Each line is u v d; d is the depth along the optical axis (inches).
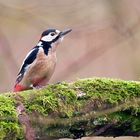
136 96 319.6
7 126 291.1
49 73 401.7
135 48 530.9
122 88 319.9
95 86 318.0
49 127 305.1
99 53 508.4
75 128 313.1
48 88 315.0
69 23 540.7
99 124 315.3
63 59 564.4
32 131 299.6
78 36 538.3
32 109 303.3
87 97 314.0
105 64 563.5
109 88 318.7
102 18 537.3
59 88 314.0
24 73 396.8
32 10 533.0
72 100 312.2
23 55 571.2
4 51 521.3
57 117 308.0
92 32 534.0
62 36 413.1
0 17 524.1
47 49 400.8
